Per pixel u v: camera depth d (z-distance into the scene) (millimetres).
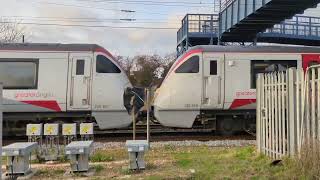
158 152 12875
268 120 10820
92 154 11617
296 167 8594
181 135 18453
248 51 18094
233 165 9969
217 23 44625
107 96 17516
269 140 10734
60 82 17344
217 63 17938
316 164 8078
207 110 18125
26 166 9555
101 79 17516
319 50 18469
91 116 17609
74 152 9508
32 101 17250
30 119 17547
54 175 9516
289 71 9836
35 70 17312
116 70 17766
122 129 19672
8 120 17500
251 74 18016
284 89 10023
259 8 34188
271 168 9352
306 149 8484
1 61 17219
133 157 9742
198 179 8664
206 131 20047
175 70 18016
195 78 17922
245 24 39625
